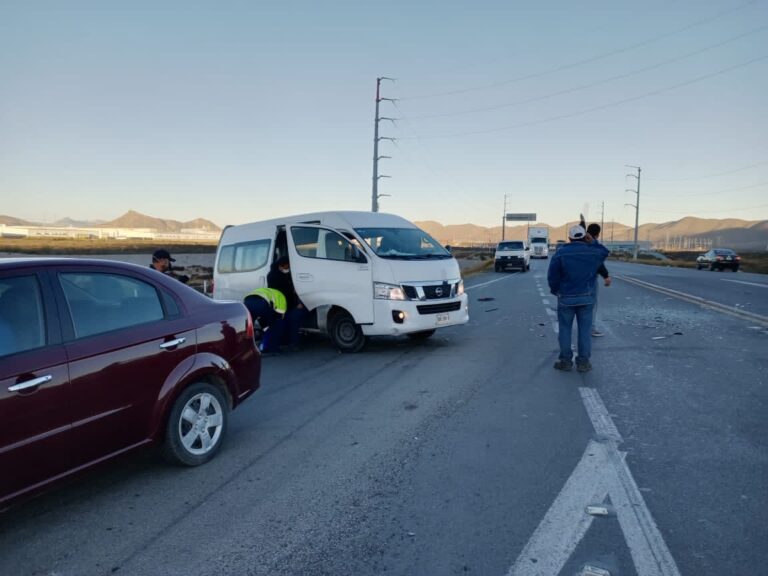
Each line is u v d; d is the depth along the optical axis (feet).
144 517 12.30
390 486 13.50
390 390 22.54
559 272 24.43
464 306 31.53
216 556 10.66
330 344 34.01
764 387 21.27
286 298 31.68
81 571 10.28
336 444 16.52
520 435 16.75
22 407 11.13
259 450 16.22
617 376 23.53
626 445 15.62
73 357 12.19
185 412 14.83
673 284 72.95
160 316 14.64
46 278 12.52
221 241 37.91
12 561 10.68
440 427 17.72
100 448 12.69
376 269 29.12
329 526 11.68
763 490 12.71
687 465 14.15
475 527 11.44
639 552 10.35
